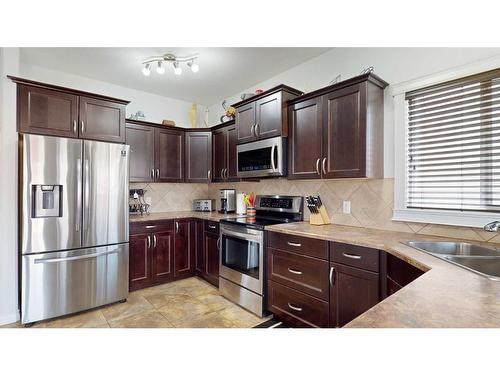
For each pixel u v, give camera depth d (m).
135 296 2.93
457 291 0.93
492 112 1.72
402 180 2.10
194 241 3.54
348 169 2.13
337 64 2.57
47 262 2.33
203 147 3.82
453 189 1.89
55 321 2.38
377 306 0.82
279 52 2.65
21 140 2.34
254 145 2.85
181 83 3.48
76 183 2.48
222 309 2.62
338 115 2.19
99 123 2.71
